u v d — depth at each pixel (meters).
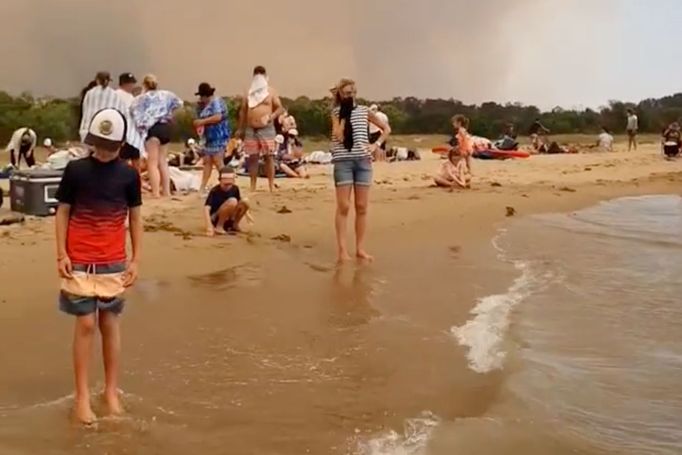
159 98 14.51
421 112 61.59
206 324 7.17
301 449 4.59
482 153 32.84
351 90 10.13
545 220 15.15
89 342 5.17
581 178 24.61
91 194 5.15
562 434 4.80
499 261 10.62
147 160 14.87
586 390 5.58
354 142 10.13
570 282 9.24
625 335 7.00
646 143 54.16
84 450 4.58
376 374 5.91
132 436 4.79
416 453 4.50
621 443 4.71
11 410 5.15
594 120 66.50
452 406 5.28
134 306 7.70
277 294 8.41
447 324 7.30
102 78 12.64
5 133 38.78
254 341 6.70
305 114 43.03
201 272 9.32
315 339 6.79
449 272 9.79
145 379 5.76
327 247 11.31
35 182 12.28
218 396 5.46
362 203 10.37
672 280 9.39
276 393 5.52
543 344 6.71
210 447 4.63
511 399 5.35
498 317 7.55
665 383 5.76
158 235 11.07
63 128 38.97
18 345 6.38
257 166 16.50
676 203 18.78
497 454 4.52
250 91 15.98
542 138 41.56
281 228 12.45
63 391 5.50
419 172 24.28
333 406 5.28
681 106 68.69
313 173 23.08
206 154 15.28
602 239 12.77
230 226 11.70
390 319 7.46
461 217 14.85
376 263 10.32
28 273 8.62
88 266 5.16
